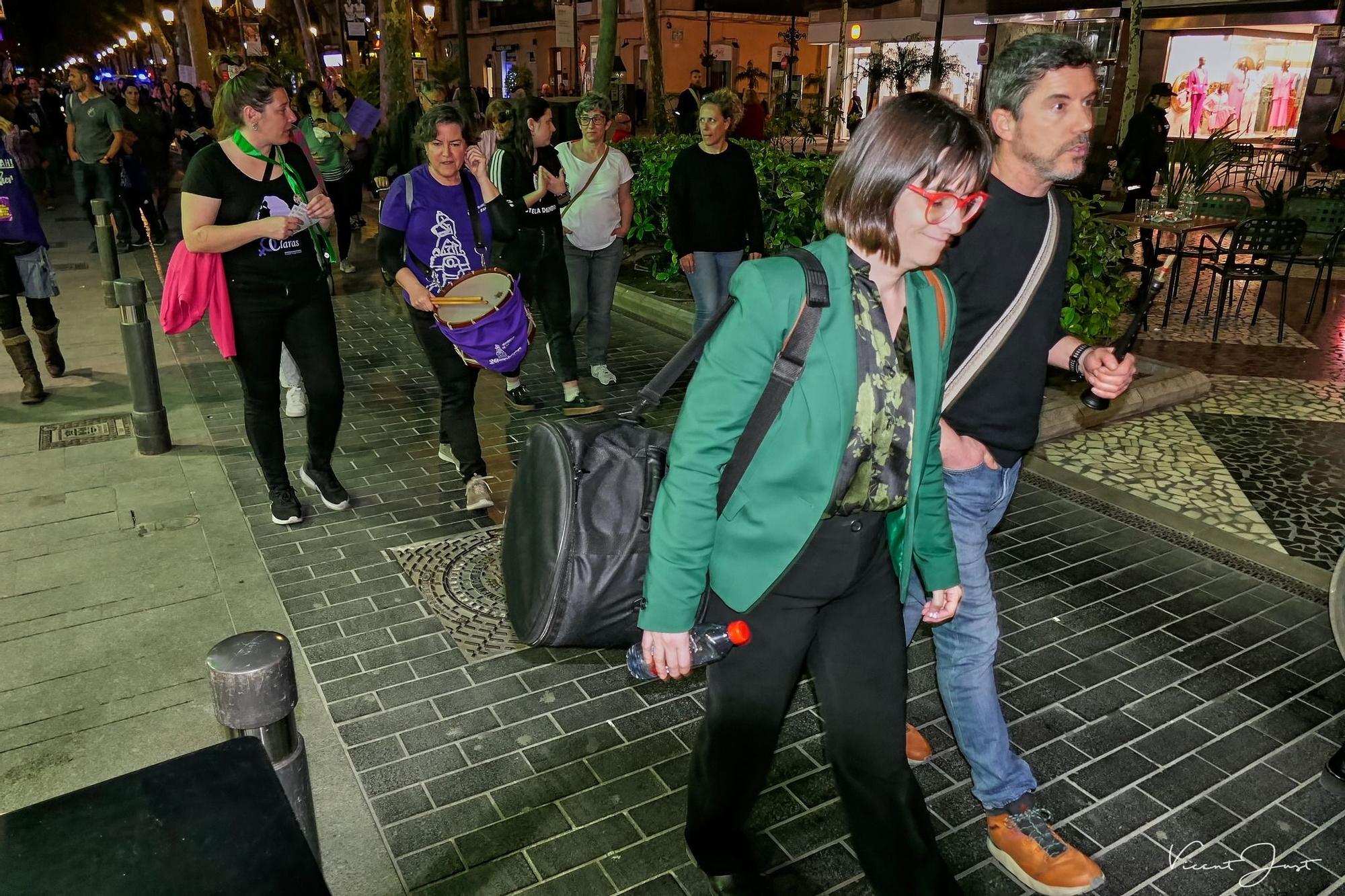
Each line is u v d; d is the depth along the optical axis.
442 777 2.86
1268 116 25.22
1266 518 4.80
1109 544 4.46
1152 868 2.57
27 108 16.73
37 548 4.21
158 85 40.44
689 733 3.08
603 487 1.98
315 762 2.92
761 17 35.53
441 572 4.05
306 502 4.73
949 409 2.39
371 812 2.71
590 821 2.69
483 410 6.12
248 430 4.31
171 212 15.44
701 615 1.96
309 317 4.19
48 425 5.77
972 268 2.26
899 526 1.99
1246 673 3.48
